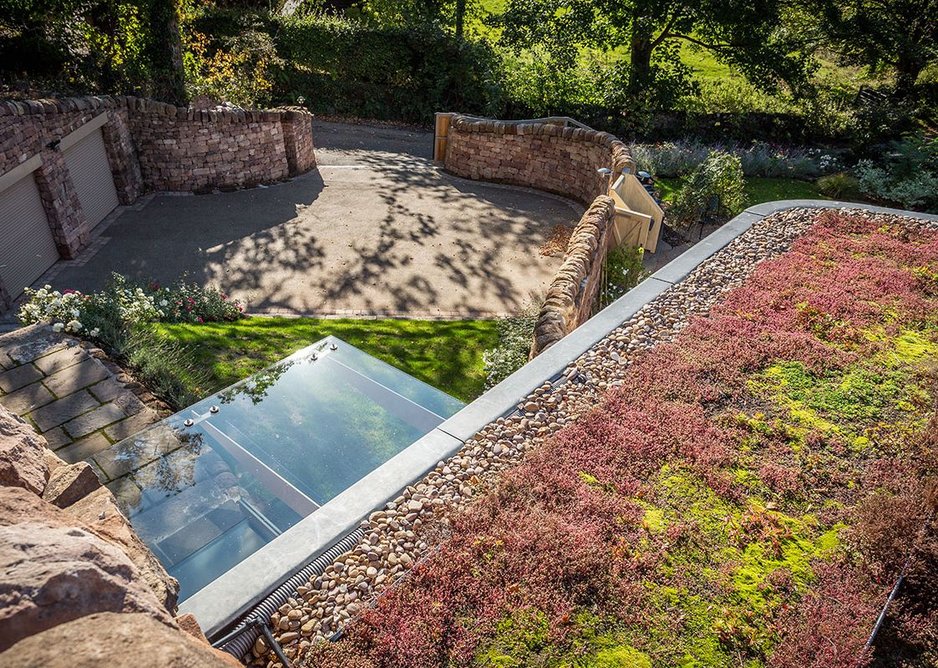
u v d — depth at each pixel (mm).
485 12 24719
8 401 6531
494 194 16781
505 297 11727
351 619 3535
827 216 9938
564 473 4641
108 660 1268
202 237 13266
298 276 11945
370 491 4430
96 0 14508
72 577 1448
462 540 4047
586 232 9617
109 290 10008
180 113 14633
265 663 3387
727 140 20047
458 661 3322
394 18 23531
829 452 5086
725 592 3830
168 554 4227
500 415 5281
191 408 5980
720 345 6414
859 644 3504
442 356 9500
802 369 6113
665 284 7711
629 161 13727
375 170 18062
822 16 20266
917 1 20156
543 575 3818
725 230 9430
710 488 4629
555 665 3348
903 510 4258
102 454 5273
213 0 22922
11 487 1953
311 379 6602
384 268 12445
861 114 20000
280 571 3770
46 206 11586
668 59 21031
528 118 21281
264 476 5102
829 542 4246
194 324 9703
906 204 16016
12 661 1247
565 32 20000
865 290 7656
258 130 15836
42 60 13727
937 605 3803
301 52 21719
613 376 5895
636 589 3781
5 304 10414
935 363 6281
